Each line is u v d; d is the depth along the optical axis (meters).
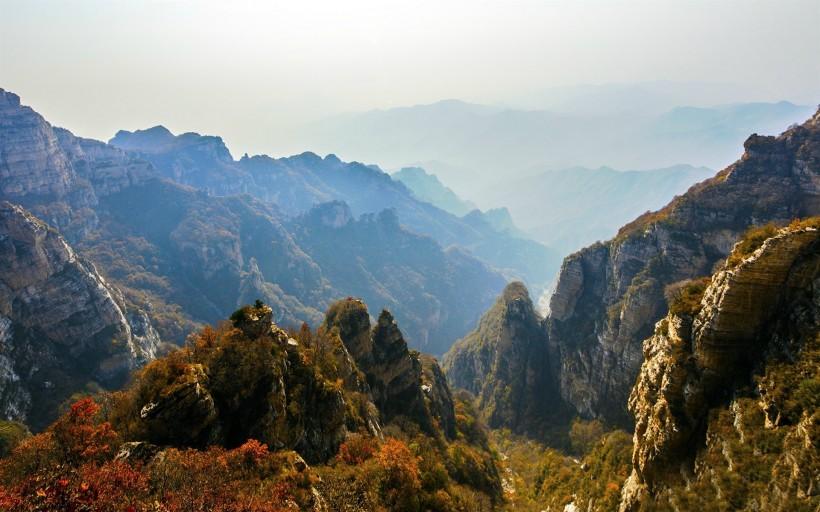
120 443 47.59
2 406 121.44
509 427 172.75
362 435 71.50
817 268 46.62
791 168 132.88
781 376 44.72
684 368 54.53
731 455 45.50
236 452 48.50
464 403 168.38
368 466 61.50
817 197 123.81
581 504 91.44
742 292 49.97
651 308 135.38
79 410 50.38
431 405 124.94
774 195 130.00
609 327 147.12
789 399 43.09
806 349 44.16
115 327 166.50
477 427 151.38
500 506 99.75
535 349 190.88
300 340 83.25
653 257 145.50
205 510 38.03
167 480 41.31
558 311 184.12
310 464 58.84
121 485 38.25
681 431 52.66
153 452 45.34
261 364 59.41
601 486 87.25
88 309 160.12
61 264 159.88
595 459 105.69
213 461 45.84
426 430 109.38
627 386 135.75
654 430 55.56
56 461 44.09
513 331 196.88
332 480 54.16
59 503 34.72
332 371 79.12
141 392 53.97
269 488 45.38
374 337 117.44
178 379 52.94
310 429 62.44
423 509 62.69
